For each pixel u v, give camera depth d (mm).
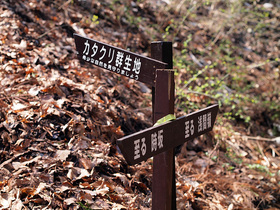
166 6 7203
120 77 4562
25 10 4816
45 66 3941
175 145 2070
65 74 3992
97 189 2693
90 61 2395
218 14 7922
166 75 2008
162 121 2029
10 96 3275
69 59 4391
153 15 6742
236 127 5402
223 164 4301
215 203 3381
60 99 3414
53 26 4867
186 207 3160
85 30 5188
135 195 2900
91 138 3234
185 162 3938
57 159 2812
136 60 2178
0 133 2898
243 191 3832
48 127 3078
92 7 5785
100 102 3752
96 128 3359
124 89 4352
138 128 3912
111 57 2285
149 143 1857
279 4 9250
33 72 3684
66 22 5117
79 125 3174
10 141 2871
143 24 6297
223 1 8383
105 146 3174
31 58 3955
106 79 4312
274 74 7070
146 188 3057
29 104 3223
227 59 6730
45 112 3145
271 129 5785
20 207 2328
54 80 3621
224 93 5840
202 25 7430
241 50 7363
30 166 2713
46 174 2662
